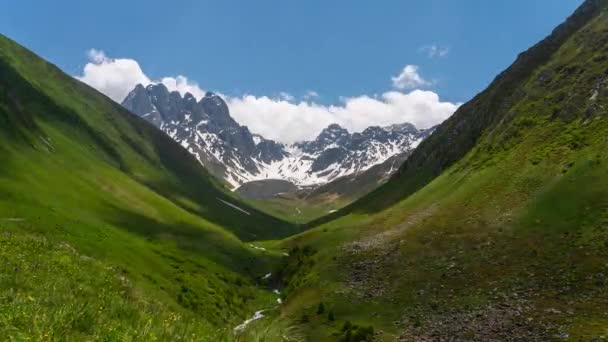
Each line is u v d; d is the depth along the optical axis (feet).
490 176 409.08
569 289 221.87
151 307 55.42
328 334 237.04
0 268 58.18
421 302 255.09
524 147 420.77
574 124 405.80
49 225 275.80
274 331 38.86
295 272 411.54
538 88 522.88
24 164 406.21
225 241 507.71
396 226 418.51
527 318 208.85
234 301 306.76
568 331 187.93
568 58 534.37
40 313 36.04
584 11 644.69
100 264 96.27
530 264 257.75
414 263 315.37
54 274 67.05
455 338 208.74
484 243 304.30
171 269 307.99
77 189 445.78
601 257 236.43
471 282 261.65
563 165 347.77
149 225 469.98
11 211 277.44
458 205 393.29
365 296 281.74
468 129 639.35
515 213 325.01
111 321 38.32
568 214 290.97
